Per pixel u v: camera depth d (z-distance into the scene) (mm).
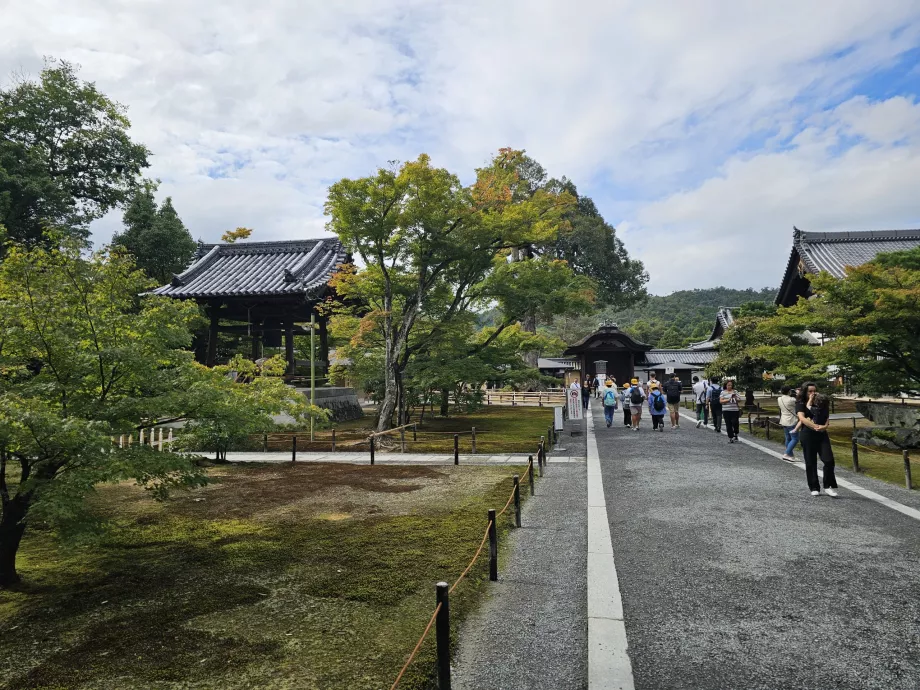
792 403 12656
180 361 6727
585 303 20547
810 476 9109
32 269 5633
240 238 31109
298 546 6883
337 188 16219
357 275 19609
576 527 7680
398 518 8133
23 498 5703
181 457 6008
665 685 3766
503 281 19703
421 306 20156
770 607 4945
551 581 5746
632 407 19844
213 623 4746
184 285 23609
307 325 20203
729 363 24266
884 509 8203
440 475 11695
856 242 32250
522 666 4094
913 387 14586
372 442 13492
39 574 6070
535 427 22125
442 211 16922
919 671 3881
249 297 22094
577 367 53938
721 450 14469
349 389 28281
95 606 5133
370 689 3713
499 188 18312
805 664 4004
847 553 6293
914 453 13828
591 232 51156
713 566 5977
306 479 11383
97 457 5191
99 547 6977
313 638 4465
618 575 5773
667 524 7621
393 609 5012
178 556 6582
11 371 5711
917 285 13016
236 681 3820
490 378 21891
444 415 27203
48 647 4344
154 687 3746
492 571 5797
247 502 9367
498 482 10828
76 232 24766
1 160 21812
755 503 8672
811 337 28516
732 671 3930
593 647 4281
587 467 12336
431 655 4199
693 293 169000
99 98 25297
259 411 6773
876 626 4543
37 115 24422
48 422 4605
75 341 5605
